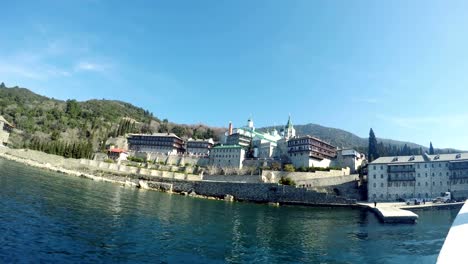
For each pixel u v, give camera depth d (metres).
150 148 199.38
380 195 102.75
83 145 172.00
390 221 62.62
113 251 31.55
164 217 55.62
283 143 163.62
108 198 72.00
